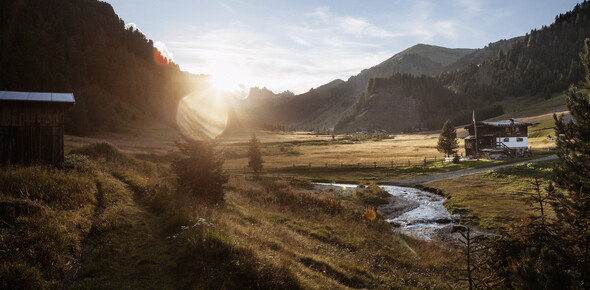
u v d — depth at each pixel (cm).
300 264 1130
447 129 6388
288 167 5669
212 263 915
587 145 1418
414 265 1520
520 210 2666
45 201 1178
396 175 5050
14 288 680
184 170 1873
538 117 16050
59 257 831
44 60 17288
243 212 1839
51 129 2044
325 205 2588
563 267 784
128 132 13238
